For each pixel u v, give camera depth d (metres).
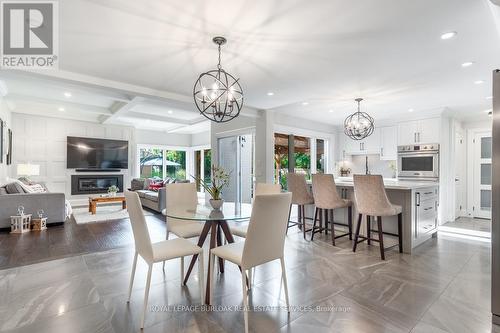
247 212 2.66
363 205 3.38
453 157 5.71
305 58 2.85
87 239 3.97
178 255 2.12
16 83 4.46
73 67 3.10
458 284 2.54
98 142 7.87
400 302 2.21
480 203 6.02
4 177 5.25
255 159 5.54
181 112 6.77
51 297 2.24
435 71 3.23
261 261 2.01
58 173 7.28
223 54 2.74
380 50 2.66
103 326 1.86
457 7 1.94
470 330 1.84
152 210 6.49
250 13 2.03
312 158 6.80
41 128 7.04
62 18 2.09
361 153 6.88
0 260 3.10
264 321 1.94
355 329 1.85
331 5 1.92
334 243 3.84
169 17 2.08
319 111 5.64
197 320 1.95
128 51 2.67
